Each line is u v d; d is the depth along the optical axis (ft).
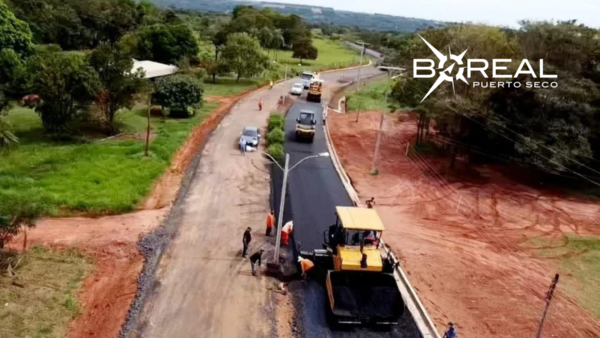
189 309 60.90
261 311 62.28
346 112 197.98
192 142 132.57
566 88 116.67
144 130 137.18
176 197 94.99
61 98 120.47
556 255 87.25
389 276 61.46
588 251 89.71
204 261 72.38
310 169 122.11
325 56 383.45
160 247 74.95
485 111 124.36
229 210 91.61
